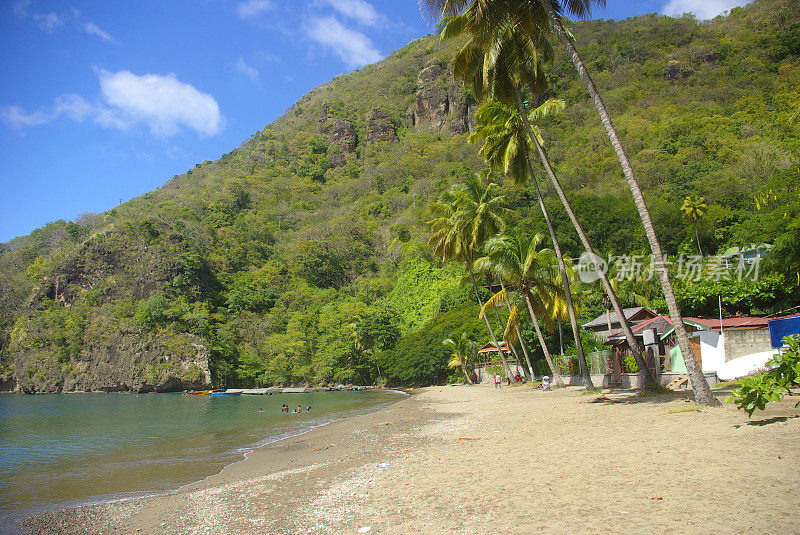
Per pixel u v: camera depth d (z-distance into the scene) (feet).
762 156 223.30
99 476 48.39
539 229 224.33
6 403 202.69
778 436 29.96
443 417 74.43
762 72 352.49
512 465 32.09
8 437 85.87
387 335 246.68
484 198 115.65
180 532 26.55
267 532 24.26
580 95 411.34
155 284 305.94
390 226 387.96
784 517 17.47
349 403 138.82
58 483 46.01
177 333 277.85
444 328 212.84
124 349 272.51
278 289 349.00
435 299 274.36
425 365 200.23
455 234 124.36
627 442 34.73
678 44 436.35
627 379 82.69
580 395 78.07
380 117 577.02
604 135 328.29
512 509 22.40
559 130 376.89
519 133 79.30
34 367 283.59
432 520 22.30
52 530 29.94
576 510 21.09
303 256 362.74
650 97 366.02
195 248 343.05
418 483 30.37
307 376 263.49
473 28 60.64
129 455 61.98
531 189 287.69
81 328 288.10
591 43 474.90
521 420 57.06
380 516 24.17
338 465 41.86
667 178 250.37
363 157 564.71
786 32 383.24
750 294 84.17
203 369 266.77
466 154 445.37
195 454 59.62
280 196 507.30
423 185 420.36
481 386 152.15
